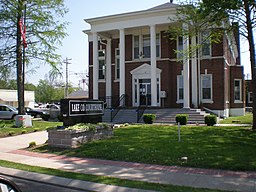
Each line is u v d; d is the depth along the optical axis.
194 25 16.03
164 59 26.52
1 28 21.80
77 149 10.62
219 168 7.71
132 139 12.12
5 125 20.03
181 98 26.17
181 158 8.58
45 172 7.69
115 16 26.09
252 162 7.95
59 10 22.97
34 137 14.78
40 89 94.69
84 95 65.81
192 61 25.14
